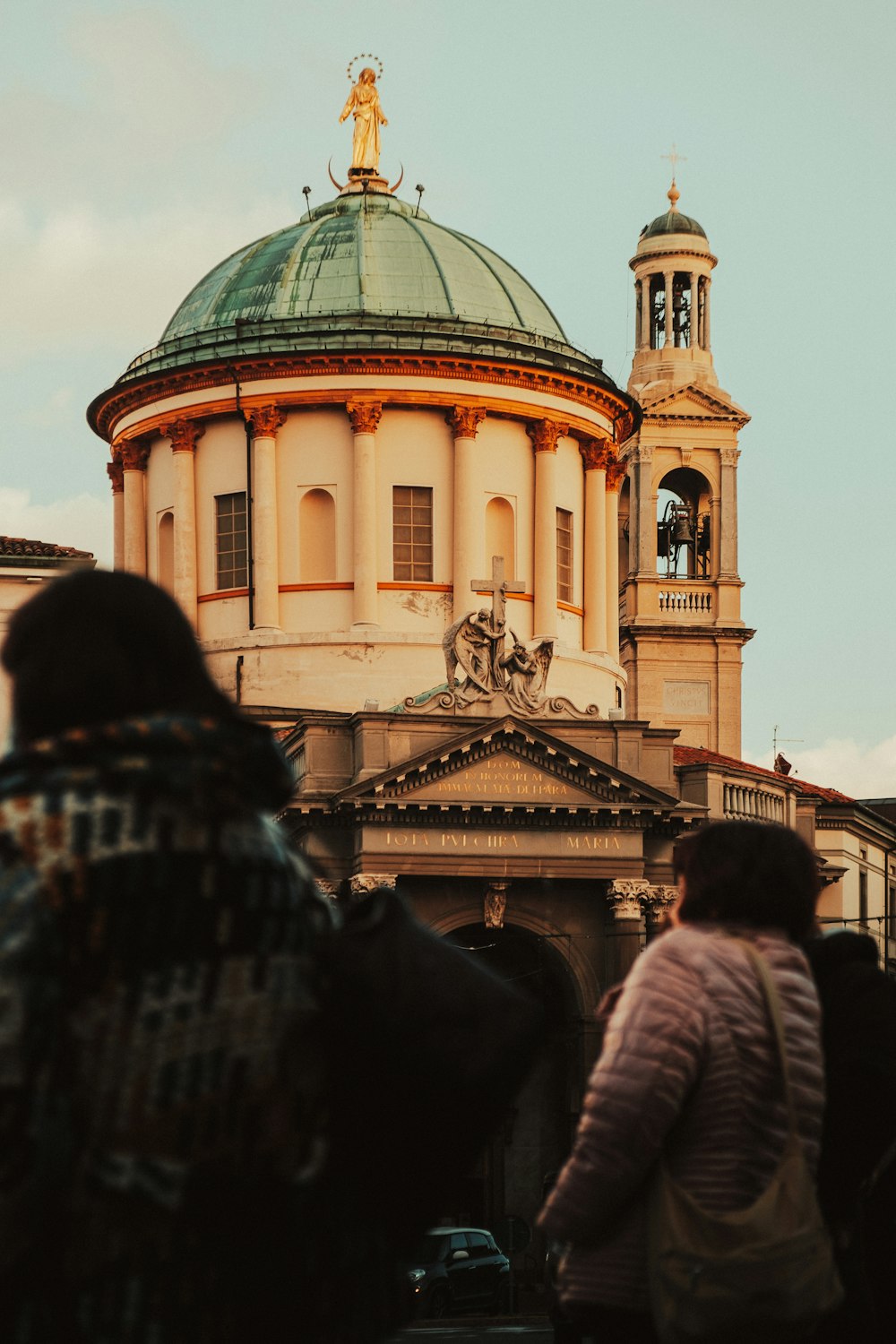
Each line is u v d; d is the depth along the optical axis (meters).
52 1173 4.55
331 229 75.25
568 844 59.16
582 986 59.62
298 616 69.25
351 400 69.25
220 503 71.06
